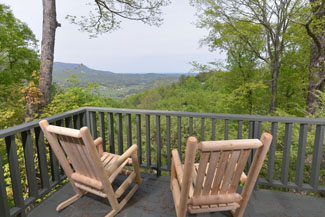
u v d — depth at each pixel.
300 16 6.66
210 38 9.39
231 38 9.02
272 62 9.11
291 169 4.77
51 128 1.37
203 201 1.28
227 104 10.75
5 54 10.77
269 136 1.08
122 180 2.24
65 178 2.23
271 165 1.96
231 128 7.25
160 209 1.74
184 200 1.25
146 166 2.40
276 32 8.03
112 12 7.16
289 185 1.94
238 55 10.12
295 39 7.48
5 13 10.82
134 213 1.69
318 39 6.17
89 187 1.61
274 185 1.97
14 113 4.79
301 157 1.86
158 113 2.19
